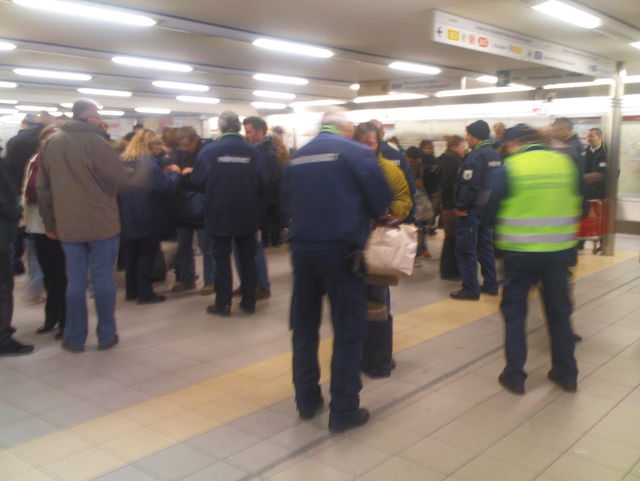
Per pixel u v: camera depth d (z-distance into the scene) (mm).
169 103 19125
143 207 6277
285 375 4523
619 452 3318
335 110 3705
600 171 9156
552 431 3574
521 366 4137
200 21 7934
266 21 7949
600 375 4430
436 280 7648
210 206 5773
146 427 3693
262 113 19609
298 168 3521
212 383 4383
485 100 12422
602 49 9766
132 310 6328
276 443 3467
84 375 4559
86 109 4812
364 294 3557
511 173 3971
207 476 3121
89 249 5062
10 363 4820
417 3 7020
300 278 3604
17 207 4828
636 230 11508
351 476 3105
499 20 7887
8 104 17391
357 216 3418
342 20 7945
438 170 8281
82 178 4742
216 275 6059
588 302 6422
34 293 6594
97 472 3172
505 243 4078
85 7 6707
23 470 3201
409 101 13609
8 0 6336
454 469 3158
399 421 3721
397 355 4879
